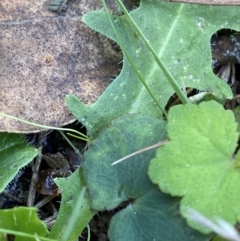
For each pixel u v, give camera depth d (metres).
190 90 0.15
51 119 0.14
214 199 0.12
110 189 0.13
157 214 0.13
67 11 0.15
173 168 0.12
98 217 0.15
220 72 0.16
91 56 0.15
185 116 0.13
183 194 0.12
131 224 0.13
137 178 0.13
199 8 0.15
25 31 0.15
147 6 0.15
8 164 0.14
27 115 0.14
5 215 0.12
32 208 0.12
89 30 0.15
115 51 0.15
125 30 0.15
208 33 0.15
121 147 0.13
